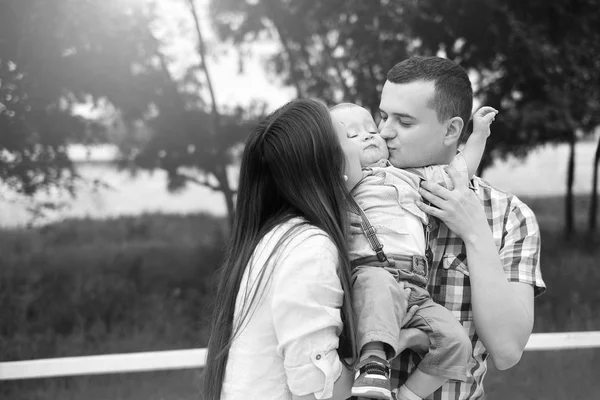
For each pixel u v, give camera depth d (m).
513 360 1.55
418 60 1.63
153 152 6.31
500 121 6.35
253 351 1.32
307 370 1.25
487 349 1.58
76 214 7.72
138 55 5.95
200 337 5.09
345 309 1.33
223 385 1.37
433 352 1.42
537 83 6.31
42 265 6.55
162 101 6.08
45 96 5.44
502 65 6.24
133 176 6.64
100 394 4.11
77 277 6.27
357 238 1.47
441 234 1.65
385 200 1.53
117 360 2.78
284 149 1.38
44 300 5.87
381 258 1.46
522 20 6.03
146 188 8.94
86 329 5.46
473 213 1.58
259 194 1.46
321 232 1.34
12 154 5.59
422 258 1.52
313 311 1.26
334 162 1.40
